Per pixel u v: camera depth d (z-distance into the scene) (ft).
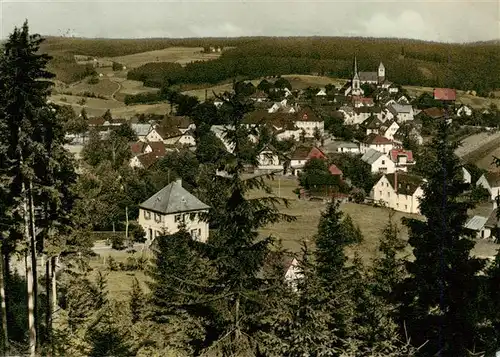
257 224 52.85
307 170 308.40
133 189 217.56
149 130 410.93
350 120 492.54
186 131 393.91
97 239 189.67
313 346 52.37
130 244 187.11
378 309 65.00
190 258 76.18
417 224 79.87
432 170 81.66
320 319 55.06
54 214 95.76
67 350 85.87
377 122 431.02
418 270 77.87
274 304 53.31
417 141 404.16
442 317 74.02
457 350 72.28
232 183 52.44
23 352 84.38
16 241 86.12
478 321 70.28
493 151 351.05
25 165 76.64
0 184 82.28
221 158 53.01
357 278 85.30
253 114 437.58
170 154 279.49
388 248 99.71
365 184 303.48
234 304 52.95
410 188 264.72
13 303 109.60
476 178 270.87
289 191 285.02
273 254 56.08
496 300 69.00
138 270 153.38
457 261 75.77
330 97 569.64
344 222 190.80
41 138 79.20
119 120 463.01
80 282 110.63
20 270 133.80
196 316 53.83
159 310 85.30
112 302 110.52
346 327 63.46
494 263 72.13
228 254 52.19
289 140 389.80
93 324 93.09
